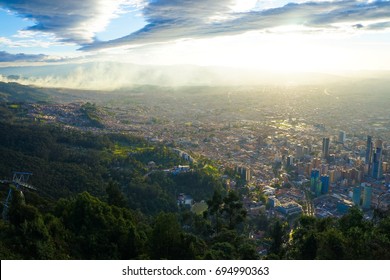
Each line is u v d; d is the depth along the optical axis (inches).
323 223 2055.9
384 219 1828.2
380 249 1433.3
